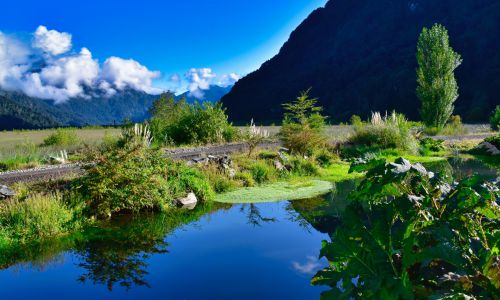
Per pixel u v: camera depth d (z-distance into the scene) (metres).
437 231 2.45
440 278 2.51
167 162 10.49
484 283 2.27
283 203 9.33
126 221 7.93
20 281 5.04
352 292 2.46
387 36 136.12
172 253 5.93
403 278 2.12
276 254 5.77
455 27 109.31
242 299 4.33
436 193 3.02
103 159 8.52
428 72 30.23
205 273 5.11
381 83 100.38
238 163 13.02
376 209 3.05
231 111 156.88
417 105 86.19
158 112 26.53
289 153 15.88
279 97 141.00
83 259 5.79
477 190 2.70
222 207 9.05
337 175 13.30
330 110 107.88
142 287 4.76
